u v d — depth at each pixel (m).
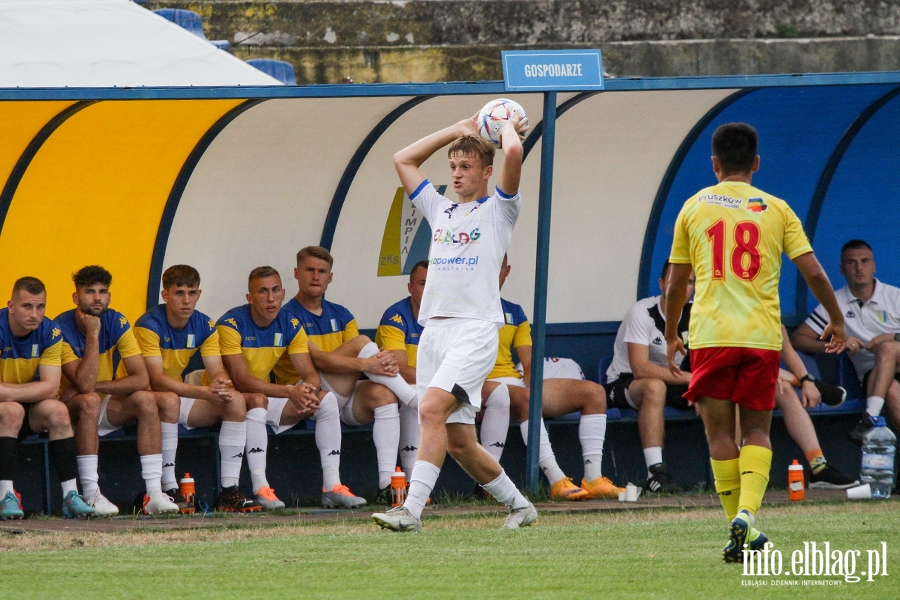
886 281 33.84
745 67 61.47
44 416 24.33
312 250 28.88
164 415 25.88
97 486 25.03
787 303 33.78
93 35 28.67
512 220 19.09
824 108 31.08
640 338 30.23
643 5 60.97
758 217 15.71
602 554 15.88
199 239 29.88
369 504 28.62
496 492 20.03
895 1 63.38
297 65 57.16
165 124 27.50
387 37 58.75
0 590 13.19
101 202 28.56
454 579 13.71
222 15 56.75
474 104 28.64
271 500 26.25
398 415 27.95
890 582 13.51
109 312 26.34
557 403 28.73
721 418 15.95
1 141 26.69
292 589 13.11
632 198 32.50
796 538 17.59
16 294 24.73
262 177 29.70
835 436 32.81
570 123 30.52
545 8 60.12
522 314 29.98
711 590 12.91
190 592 12.94
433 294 19.06
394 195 31.06
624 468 31.66
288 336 28.05
